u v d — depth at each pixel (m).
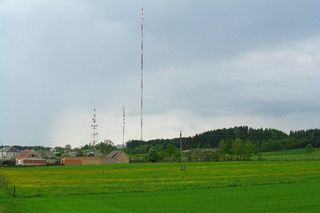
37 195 55.97
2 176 94.94
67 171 125.00
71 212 41.19
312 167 122.62
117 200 50.25
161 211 41.56
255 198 49.97
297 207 42.25
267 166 130.88
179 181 78.50
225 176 90.56
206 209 42.28
